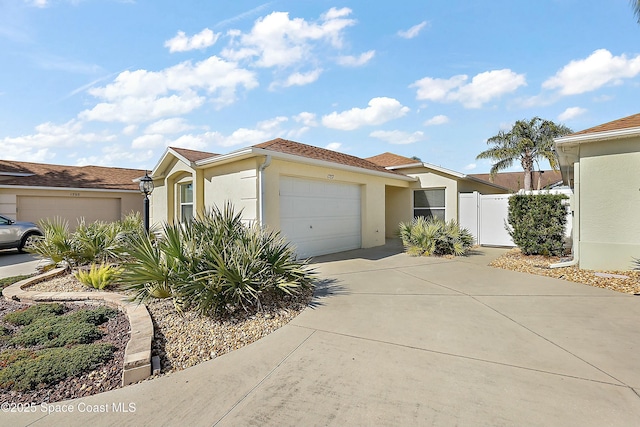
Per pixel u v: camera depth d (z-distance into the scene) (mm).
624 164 7496
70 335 4031
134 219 11727
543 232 9953
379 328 4473
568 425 2461
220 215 6441
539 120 25078
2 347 3871
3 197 15086
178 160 11555
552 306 5371
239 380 3188
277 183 9148
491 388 2973
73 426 2531
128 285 5062
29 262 10836
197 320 4578
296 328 4492
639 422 2482
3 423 2570
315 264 9352
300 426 2508
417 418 2572
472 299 5824
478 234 13789
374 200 13195
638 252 7367
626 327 4414
